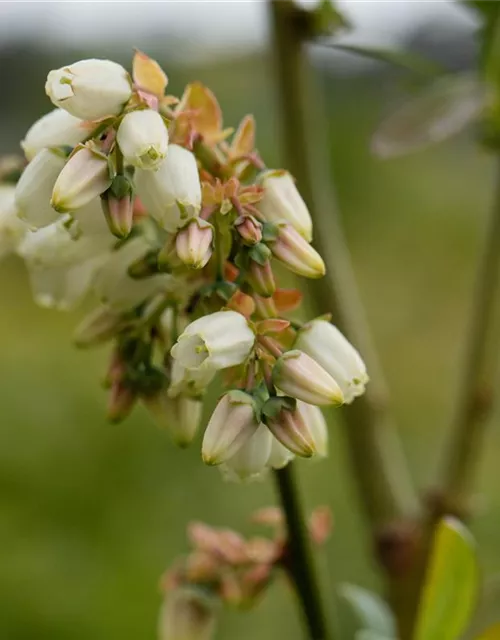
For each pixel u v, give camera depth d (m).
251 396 0.29
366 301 0.96
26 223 0.30
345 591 0.35
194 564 0.35
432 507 0.34
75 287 0.32
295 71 0.34
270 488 0.70
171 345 0.31
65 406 0.71
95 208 0.30
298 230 0.29
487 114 0.36
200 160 0.30
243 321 0.29
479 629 0.33
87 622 0.61
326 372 0.29
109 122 0.30
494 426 0.74
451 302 0.97
